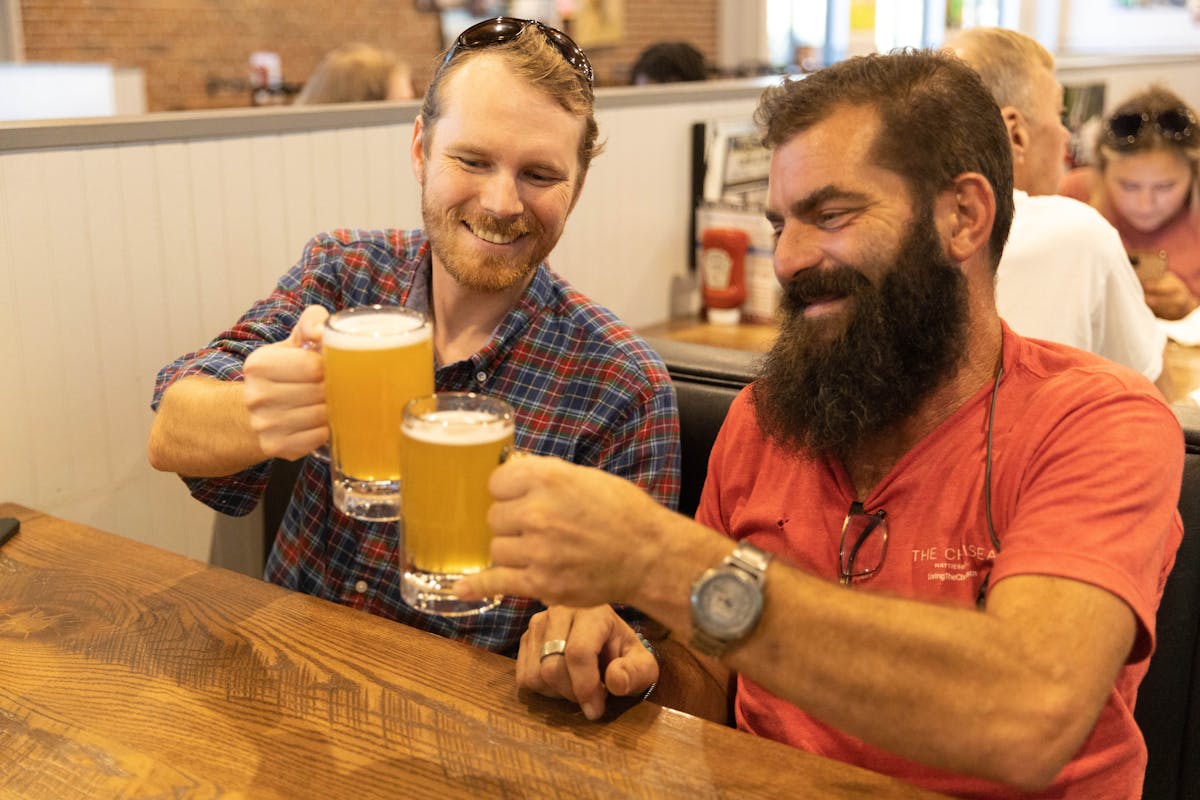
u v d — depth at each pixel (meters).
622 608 1.29
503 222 1.29
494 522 0.84
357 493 0.91
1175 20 8.55
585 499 0.82
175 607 1.17
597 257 2.48
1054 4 9.09
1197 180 2.76
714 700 1.25
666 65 4.53
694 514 1.57
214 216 1.76
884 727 0.82
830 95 1.04
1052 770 0.80
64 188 1.56
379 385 0.87
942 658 0.81
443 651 1.08
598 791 0.86
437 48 7.37
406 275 1.50
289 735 0.94
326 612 1.16
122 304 1.66
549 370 1.41
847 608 0.82
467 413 0.84
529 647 1.02
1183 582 1.25
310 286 1.49
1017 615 0.85
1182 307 2.75
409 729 0.94
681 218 2.71
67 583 1.23
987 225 1.04
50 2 5.74
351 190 1.97
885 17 9.08
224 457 1.17
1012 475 1.03
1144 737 1.28
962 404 1.08
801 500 1.16
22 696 1.00
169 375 1.38
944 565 1.05
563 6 7.55
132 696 1.00
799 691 0.83
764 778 0.88
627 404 1.37
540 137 1.27
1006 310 1.89
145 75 6.14
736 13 8.87
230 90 6.49
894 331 1.03
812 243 1.05
